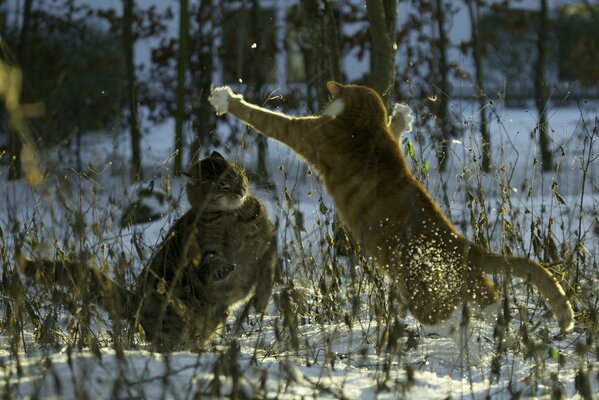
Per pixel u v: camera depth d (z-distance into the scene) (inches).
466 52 1084.5
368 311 406.3
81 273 328.5
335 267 413.4
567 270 408.5
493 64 1531.7
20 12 1189.7
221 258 369.4
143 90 1160.2
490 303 335.6
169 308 354.6
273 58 1074.7
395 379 284.5
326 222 422.3
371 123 413.7
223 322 377.1
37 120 761.6
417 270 344.5
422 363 321.7
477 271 338.3
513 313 384.8
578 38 1493.6
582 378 261.1
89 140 1091.3
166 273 368.8
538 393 281.1
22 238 348.5
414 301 345.7
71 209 343.3
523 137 1066.1
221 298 373.1
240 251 382.9
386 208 368.5
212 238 377.1
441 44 991.6
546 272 328.8
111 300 326.3
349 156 400.5
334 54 650.8
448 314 337.7
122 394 254.2
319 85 654.5
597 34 1441.9
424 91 1027.9
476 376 315.3
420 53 1082.7
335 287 408.8
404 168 387.5
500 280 378.0
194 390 263.7
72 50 1205.1
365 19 1079.6
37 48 1165.7
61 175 391.5
